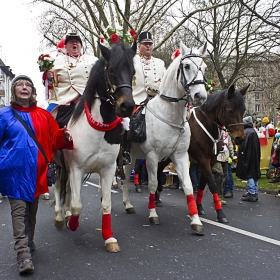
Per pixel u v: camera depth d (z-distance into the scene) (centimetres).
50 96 471
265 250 407
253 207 677
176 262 368
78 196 405
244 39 1283
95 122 379
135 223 539
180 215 597
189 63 441
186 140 493
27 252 342
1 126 346
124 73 349
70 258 382
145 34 580
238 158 775
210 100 560
